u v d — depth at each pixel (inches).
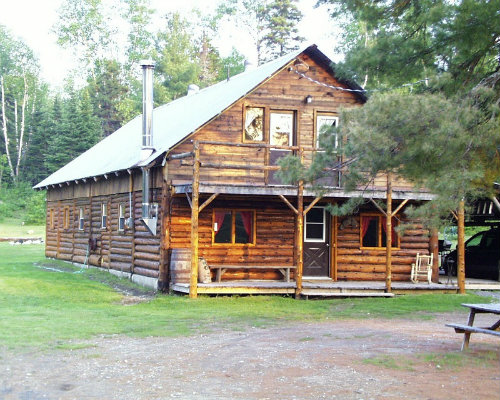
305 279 810.8
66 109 2768.2
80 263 1106.7
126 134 1185.4
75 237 1151.6
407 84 555.5
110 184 970.7
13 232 2101.4
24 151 2819.9
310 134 801.6
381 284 780.6
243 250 789.2
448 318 600.1
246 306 648.4
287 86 796.6
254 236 793.6
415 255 833.5
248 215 797.2
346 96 815.1
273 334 491.8
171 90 2263.8
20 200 2534.5
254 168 678.5
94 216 1055.6
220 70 2513.5
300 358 396.8
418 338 474.9
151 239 799.1
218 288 701.9
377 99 427.2
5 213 2415.1
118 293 743.7
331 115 812.0
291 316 594.9
